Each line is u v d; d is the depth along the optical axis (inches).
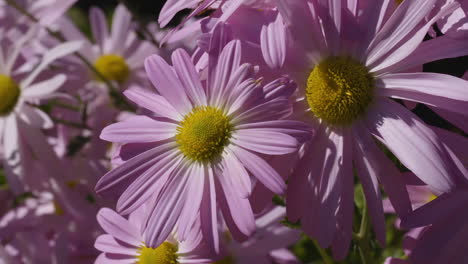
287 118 14.4
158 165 14.7
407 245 15.6
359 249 15.9
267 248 16.8
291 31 14.2
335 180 14.3
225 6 14.6
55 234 20.0
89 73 21.8
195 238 15.3
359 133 14.4
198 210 14.4
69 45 19.7
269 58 13.9
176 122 14.8
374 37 14.3
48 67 20.3
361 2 14.4
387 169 14.3
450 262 13.9
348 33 14.3
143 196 14.5
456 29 13.8
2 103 19.7
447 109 13.8
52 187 19.8
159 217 14.4
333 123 14.5
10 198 20.9
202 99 14.7
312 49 14.4
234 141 14.4
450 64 15.9
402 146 13.9
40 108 20.3
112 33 22.7
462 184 13.6
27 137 19.6
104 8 33.3
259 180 14.1
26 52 20.1
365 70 14.3
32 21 20.7
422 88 13.8
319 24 14.4
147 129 14.8
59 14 20.7
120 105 20.5
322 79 14.4
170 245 15.4
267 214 16.9
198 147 14.5
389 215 19.0
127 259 15.7
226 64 14.3
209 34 14.4
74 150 20.2
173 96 14.8
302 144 14.3
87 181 20.0
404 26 14.0
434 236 14.0
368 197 14.3
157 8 23.9
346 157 14.4
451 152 13.8
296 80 14.5
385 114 14.2
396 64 14.1
